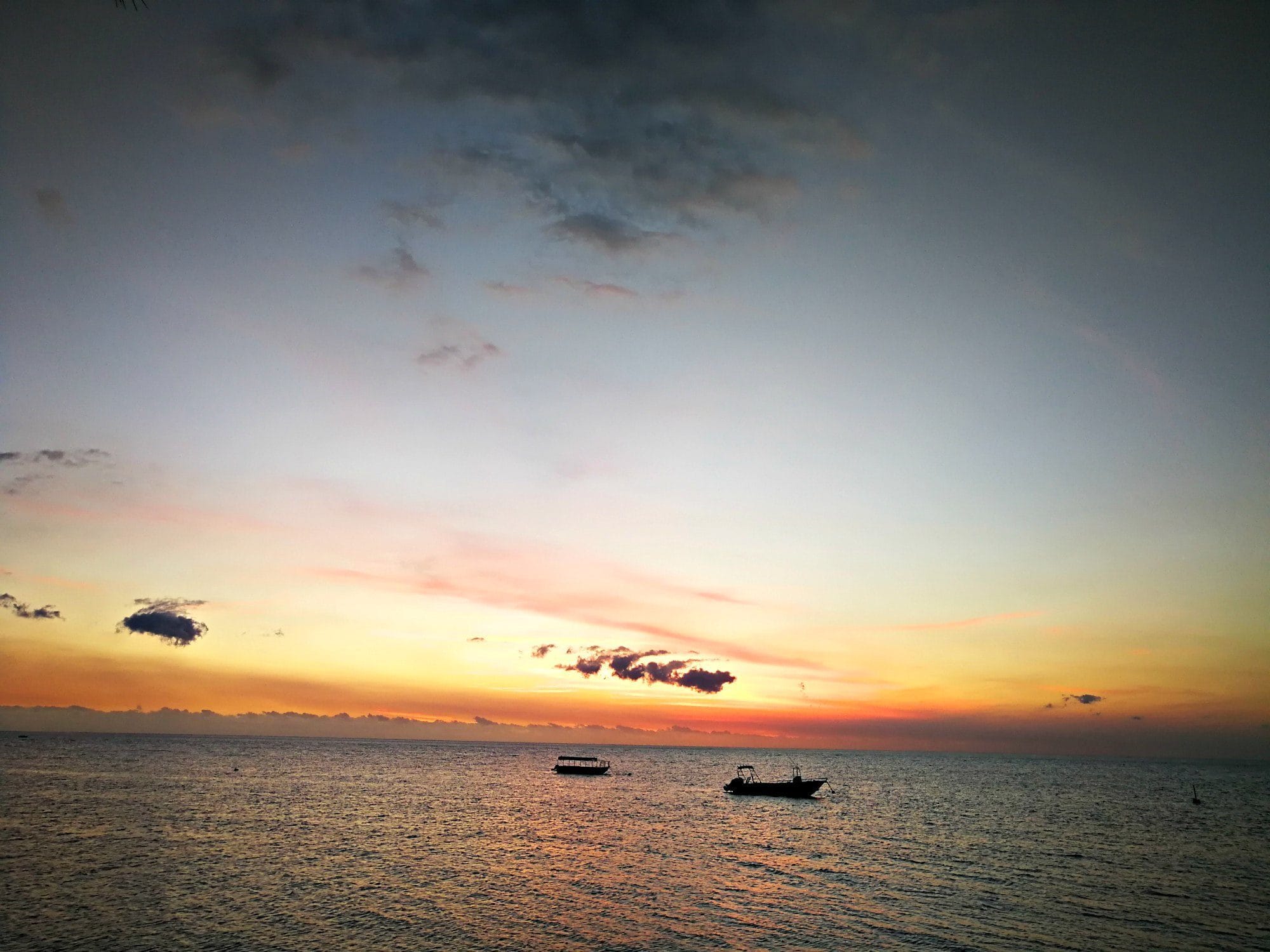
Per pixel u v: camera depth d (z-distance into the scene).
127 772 169.38
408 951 44.34
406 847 79.06
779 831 99.62
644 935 48.88
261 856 70.56
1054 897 61.81
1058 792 191.88
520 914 52.88
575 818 109.19
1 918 47.69
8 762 189.88
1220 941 50.34
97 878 58.94
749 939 48.44
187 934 45.84
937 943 48.28
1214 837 103.06
